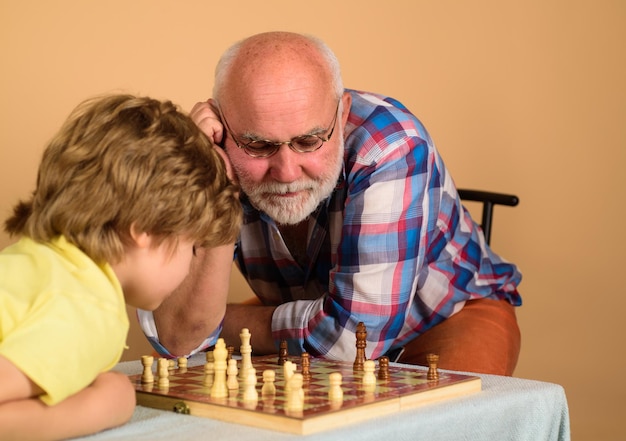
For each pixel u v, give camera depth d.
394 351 2.11
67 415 0.98
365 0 3.54
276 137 1.69
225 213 1.20
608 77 3.64
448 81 3.61
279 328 1.84
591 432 3.09
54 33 3.18
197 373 1.41
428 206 1.89
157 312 1.81
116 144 1.08
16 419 0.93
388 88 3.56
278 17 3.46
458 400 1.23
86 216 1.07
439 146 3.59
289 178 1.72
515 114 3.63
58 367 0.94
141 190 1.08
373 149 1.80
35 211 1.10
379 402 1.12
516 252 3.61
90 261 1.07
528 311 3.60
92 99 1.19
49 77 3.17
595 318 3.60
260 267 2.10
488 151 3.62
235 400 1.15
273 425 1.04
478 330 2.09
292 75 1.68
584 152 3.64
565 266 3.62
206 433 1.03
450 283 2.13
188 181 1.12
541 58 3.64
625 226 3.61
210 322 1.81
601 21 3.65
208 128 1.76
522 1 3.64
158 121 1.12
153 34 3.31
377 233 1.77
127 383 1.10
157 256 1.14
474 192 2.72
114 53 3.26
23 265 1.03
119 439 1.01
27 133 3.14
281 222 1.81
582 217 3.63
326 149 1.73
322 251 1.97
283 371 1.40
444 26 3.61
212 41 3.39
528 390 1.31
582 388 3.53
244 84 1.70
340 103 1.78
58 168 1.09
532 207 3.62
